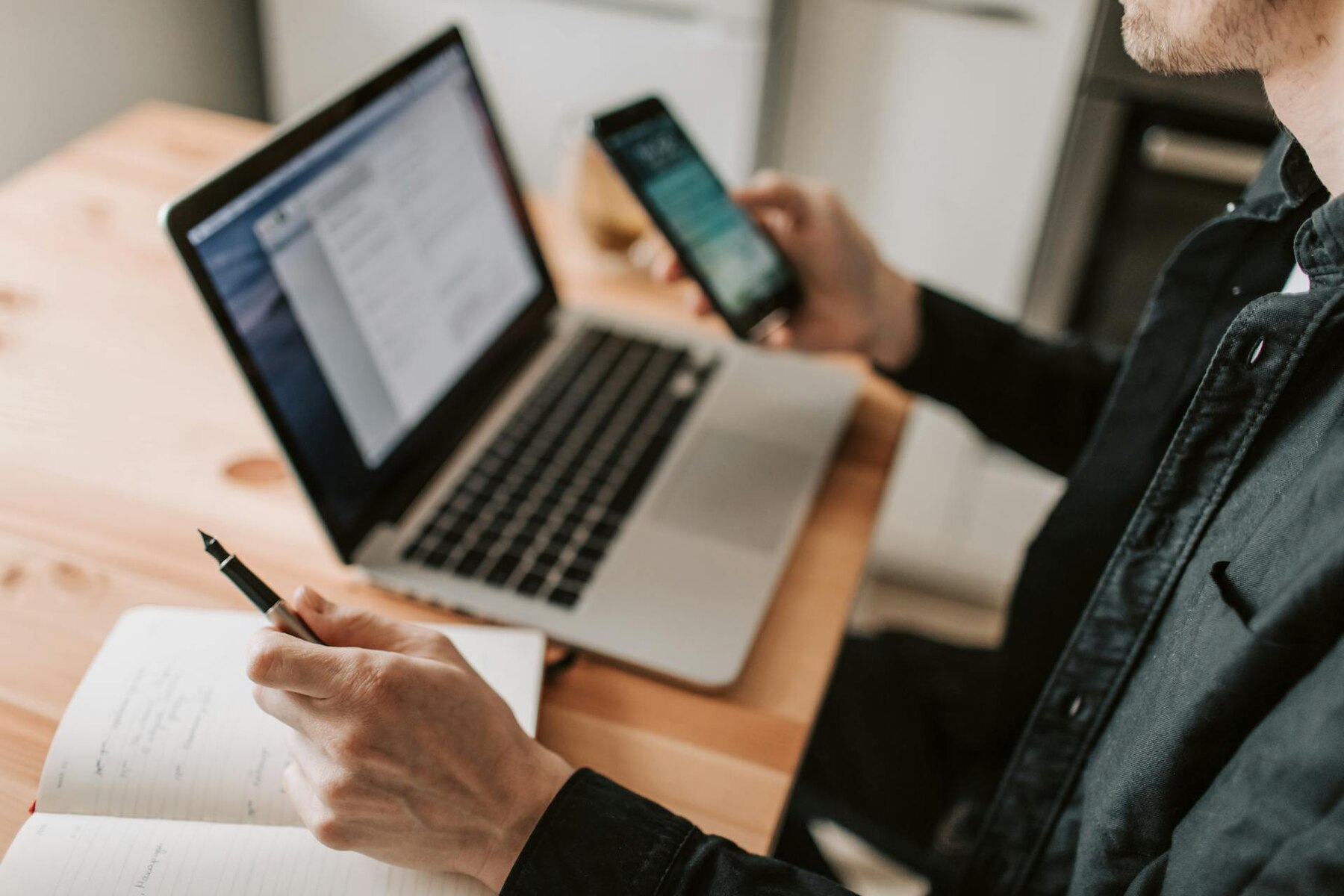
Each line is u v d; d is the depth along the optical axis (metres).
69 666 0.63
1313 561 0.44
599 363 0.91
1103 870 0.55
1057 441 0.93
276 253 0.66
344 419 0.71
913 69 1.41
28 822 0.54
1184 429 0.57
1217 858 0.45
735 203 0.87
